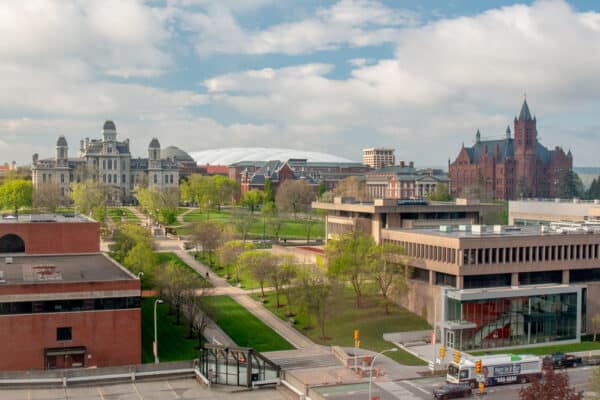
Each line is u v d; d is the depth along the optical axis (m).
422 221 146.50
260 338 108.00
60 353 83.88
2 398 72.44
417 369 90.75
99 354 86.00
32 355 83.25
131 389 77.69
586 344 109.44
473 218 152.50
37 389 76.19
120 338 86.88
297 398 76.12
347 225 153.38
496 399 76.62
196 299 111.12
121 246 142.38
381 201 144.12
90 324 85.56
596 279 126.19
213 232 170.25
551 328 109.44
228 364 81.19
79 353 84.88
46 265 102.81
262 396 77.00
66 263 106.19
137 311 87.62
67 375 78.31
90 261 108.88
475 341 104.06
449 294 105.81
